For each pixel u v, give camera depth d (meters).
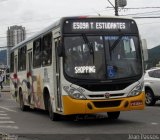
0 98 34.94
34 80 18.89
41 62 17.41
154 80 22.41
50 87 16.02
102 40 14.45
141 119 16.28
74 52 14.27
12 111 21.95
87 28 14.48
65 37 14.30
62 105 14.33
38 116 18.88
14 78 24.19
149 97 22.75
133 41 14.79
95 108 13.94
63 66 14.18
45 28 16.78
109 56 14.35
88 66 14.16
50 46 15.88
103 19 14.61
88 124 15.09
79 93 13.96
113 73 14.24
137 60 14.66
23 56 21.36
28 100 20.45
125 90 14.26
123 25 14.80
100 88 14.05
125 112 19.14
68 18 14.44
